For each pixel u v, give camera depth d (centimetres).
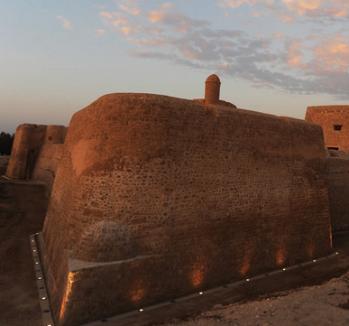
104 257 1051
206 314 994
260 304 1024
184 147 1223
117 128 1148
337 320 892
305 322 880
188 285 1200
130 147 1138
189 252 1209
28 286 1234
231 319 918
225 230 1316
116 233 1075
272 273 1452
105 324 990
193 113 1255
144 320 1010
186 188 1219
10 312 1052
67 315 970
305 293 1098
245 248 1379
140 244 1113
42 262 1439
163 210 1162
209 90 1856
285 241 1542
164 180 1172
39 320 1017
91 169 1147
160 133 1174
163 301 1138
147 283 1106
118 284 1052
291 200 1584
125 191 1115
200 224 1245
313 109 3131
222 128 1330
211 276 1264
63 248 1165
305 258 1628
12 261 1443
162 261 1142
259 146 1458
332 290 1116
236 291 1245
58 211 1440
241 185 1381
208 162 1281
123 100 1163
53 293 1120
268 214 1477
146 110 1162
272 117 1542
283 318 903
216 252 1282
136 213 1118
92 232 1075
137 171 1133
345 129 2942
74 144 1374
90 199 1120
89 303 1003
